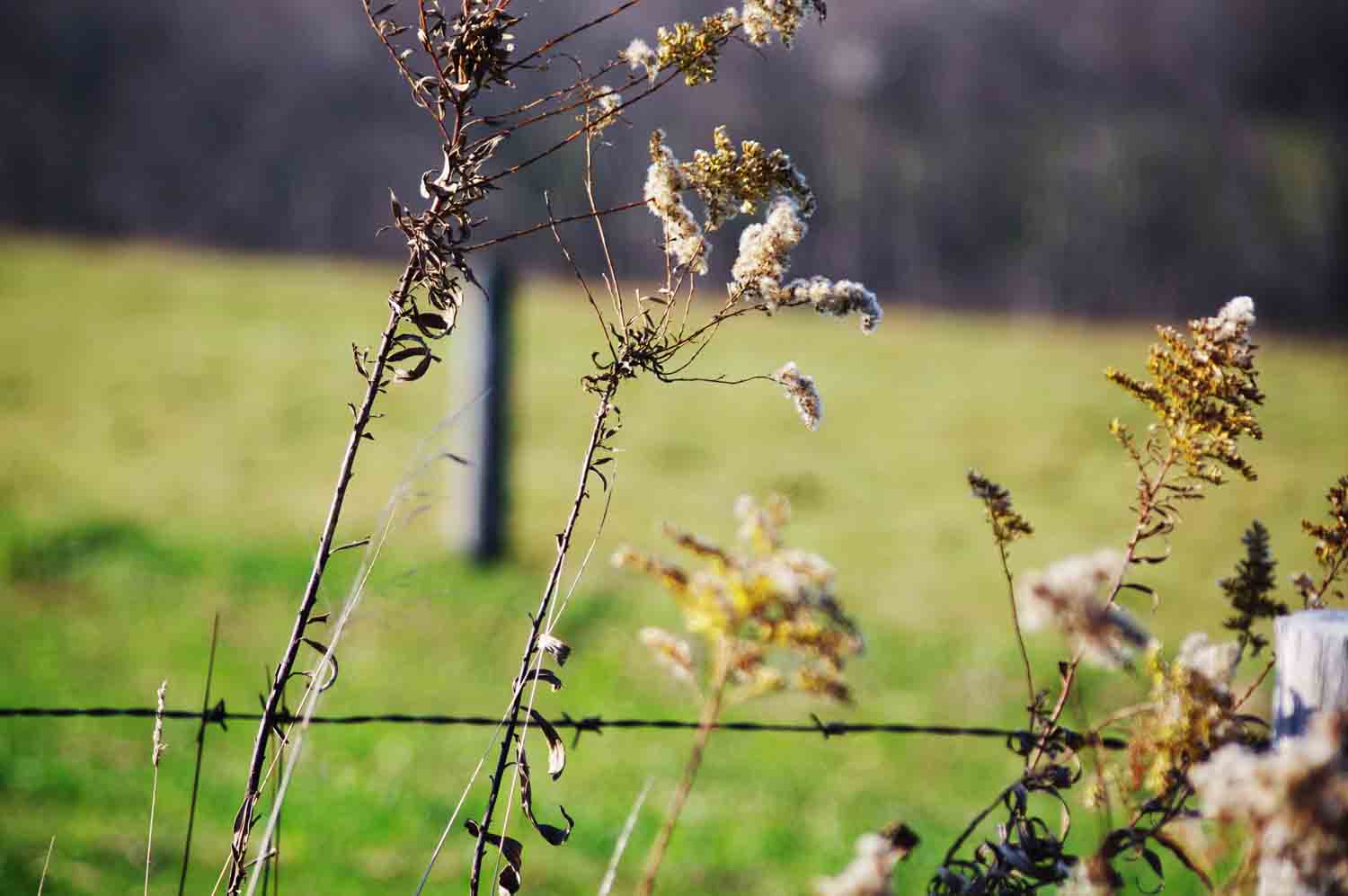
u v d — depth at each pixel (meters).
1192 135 61.66
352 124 54.31
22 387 21.55
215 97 54.53
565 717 2.73
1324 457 21.72
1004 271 51.72
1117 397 25.47
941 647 12.51
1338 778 1.36
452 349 15.91
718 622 1.65
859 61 58.12
